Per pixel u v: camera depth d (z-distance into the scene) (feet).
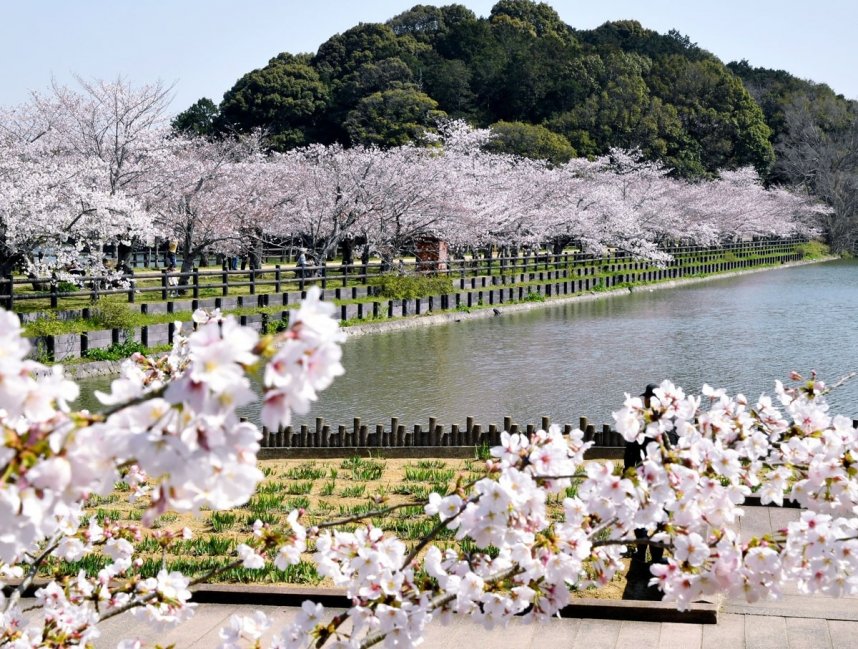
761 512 25.81
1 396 6.33
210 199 97.04
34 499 6.63
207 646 18.15
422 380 66.90
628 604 19.01
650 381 66.39
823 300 127.75
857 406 55.57
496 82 238.27
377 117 197.88
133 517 28.19
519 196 144.25
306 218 116.37
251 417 46.93
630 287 140.87
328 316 6.67
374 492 31.35
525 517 10.88
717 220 206.28
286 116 211.20
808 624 18.47
